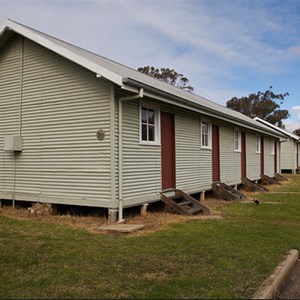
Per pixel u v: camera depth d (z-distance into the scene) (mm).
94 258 4910
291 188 16984
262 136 20797
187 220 8055
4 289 3873
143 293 3682
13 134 9406
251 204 11031
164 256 5004
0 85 9719
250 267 4516
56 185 8539
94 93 7980
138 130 8492
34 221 7711
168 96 8500
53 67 8695
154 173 9117
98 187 7836
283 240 6129
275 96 55031
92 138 7969
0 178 9688
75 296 3633
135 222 7652
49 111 8719
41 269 4500
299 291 4074
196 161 11609
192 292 3701
